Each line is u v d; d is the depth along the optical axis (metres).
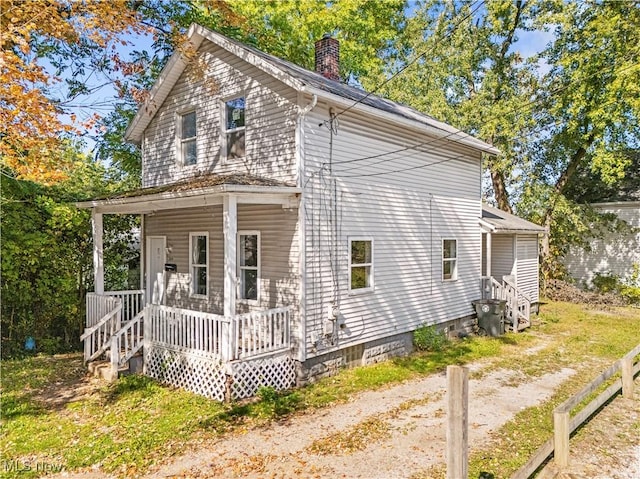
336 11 21.80
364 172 10.23
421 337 11.59
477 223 14.58
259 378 8.30
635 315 17.34
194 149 11.41
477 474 5.31
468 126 21.45
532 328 14.77
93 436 6.46
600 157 19.41
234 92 10.21
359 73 25.02
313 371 9.02
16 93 7.25
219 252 10.68
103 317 10.00
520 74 21.64
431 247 12.38
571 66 19.77
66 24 8.36
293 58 21.45
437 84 23.47
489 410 7.52
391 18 25.44
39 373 9.67
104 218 13.63
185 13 15.57
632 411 7.47
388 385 8.94
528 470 4.76
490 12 21.41
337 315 9.39
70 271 12.78
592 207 22.61
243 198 8.09
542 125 21.34
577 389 8.66
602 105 18.58
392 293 10.98
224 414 7.26
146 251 12.82
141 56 15.09
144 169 12.67
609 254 22.52
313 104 8.62
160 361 9.14
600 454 5.92
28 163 8.31
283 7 20.58
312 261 8.98
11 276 11.17
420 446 6.11
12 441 6.33
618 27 18.06
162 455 5.88
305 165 8.87
